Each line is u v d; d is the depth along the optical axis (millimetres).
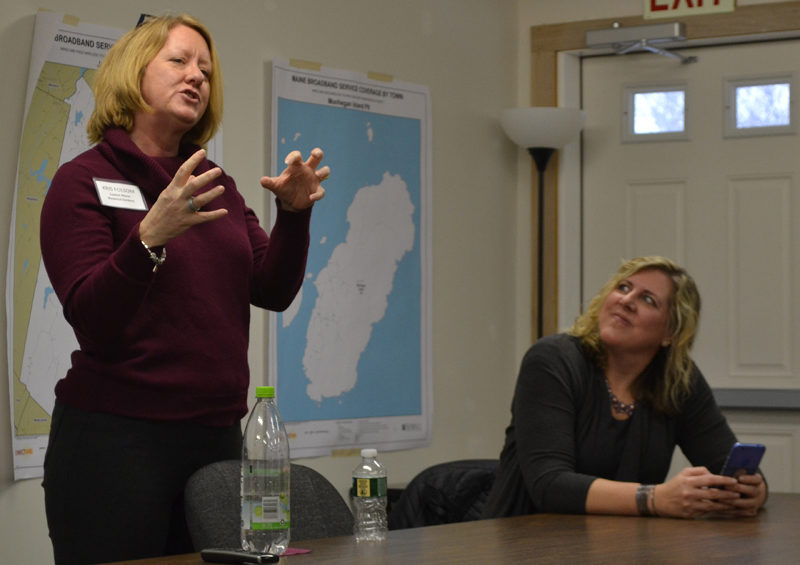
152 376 2238
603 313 2836
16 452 3291
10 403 3293
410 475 4715
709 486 2426
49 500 2281
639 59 5242
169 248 2277
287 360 4195
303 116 4273
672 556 1845
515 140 5074
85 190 2248
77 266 2158
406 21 4762
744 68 5074
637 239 5230
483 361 5133
